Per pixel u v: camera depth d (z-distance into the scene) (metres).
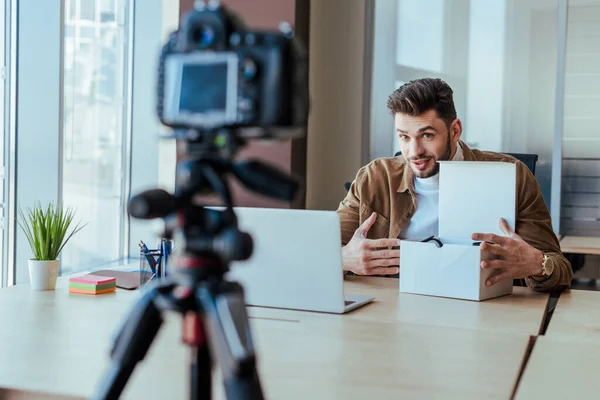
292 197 0.79
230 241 0.78
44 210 3.74
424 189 2.51
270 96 0.73
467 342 1.53
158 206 0.76
